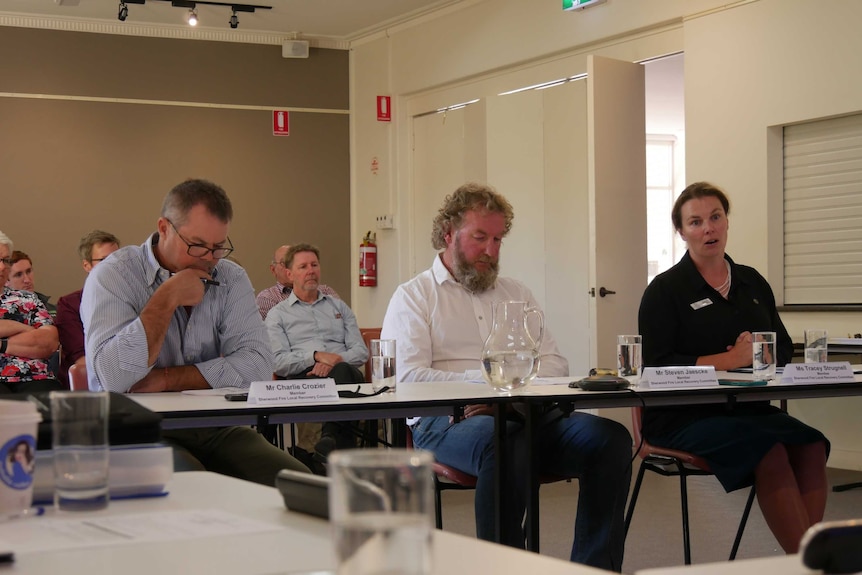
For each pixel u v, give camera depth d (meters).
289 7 7.74
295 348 5.52
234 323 2.79
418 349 3.08
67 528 0.95
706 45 5.86
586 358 6.59
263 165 8.47
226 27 8.27
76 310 4.81
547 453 2.65
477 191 3.16
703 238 3.21
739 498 4.63
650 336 3.18
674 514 4.27
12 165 7.84
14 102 7.85
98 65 8.05
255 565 0.79
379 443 4.08
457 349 3.14
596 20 6.51
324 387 2.30
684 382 2.57
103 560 0.81
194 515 1.01
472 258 3.14
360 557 0.56
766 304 3.36
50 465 1.10
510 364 2.41
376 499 0.56
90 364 2.59
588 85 5.89
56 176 7.95
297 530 0.94
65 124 7.97
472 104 7.56
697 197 3.24
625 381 2.52
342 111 8.66
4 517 1.00
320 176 8.61
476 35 7.44
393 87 8.27
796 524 2.57
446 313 3.15
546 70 6.98
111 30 8.07
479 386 2.70
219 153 8.36
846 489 4.70
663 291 3.22
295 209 8.56
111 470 1.12
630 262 6.00
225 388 2.67
